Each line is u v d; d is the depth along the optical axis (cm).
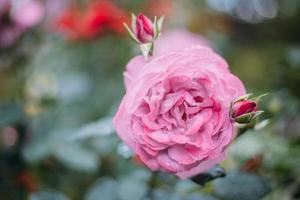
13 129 68
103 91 85
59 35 83
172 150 41
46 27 84
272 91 73
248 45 137
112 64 89
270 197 59
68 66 90
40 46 84
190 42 80
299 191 58
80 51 90
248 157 57
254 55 121
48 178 69
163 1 95
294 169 59
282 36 139
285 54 73
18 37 77
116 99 83
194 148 41
